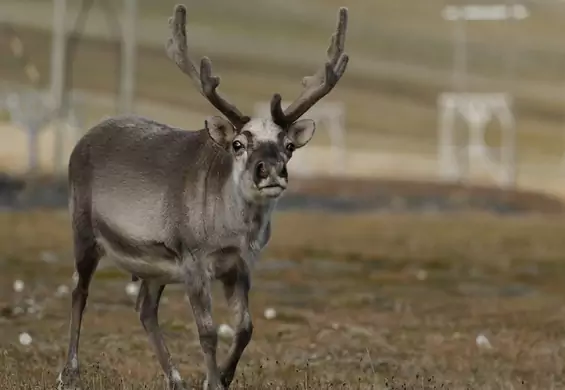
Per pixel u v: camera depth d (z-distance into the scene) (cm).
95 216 3825
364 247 10269
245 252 3559
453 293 7456
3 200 13225
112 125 3897
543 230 12962
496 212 16212
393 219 13925
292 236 11081
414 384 4316
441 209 16000
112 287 6869
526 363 4903
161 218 3634
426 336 5559
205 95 3588
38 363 4441
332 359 4822
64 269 7825
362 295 7112
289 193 16100
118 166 3778
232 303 3584
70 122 19350
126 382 4003
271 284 7531
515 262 9444
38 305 6075
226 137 3550
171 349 4922
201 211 3562
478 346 5212
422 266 8938
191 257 3581
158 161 3700
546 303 7031
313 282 7706
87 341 5056
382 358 4897
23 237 9819
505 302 7038
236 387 4047
